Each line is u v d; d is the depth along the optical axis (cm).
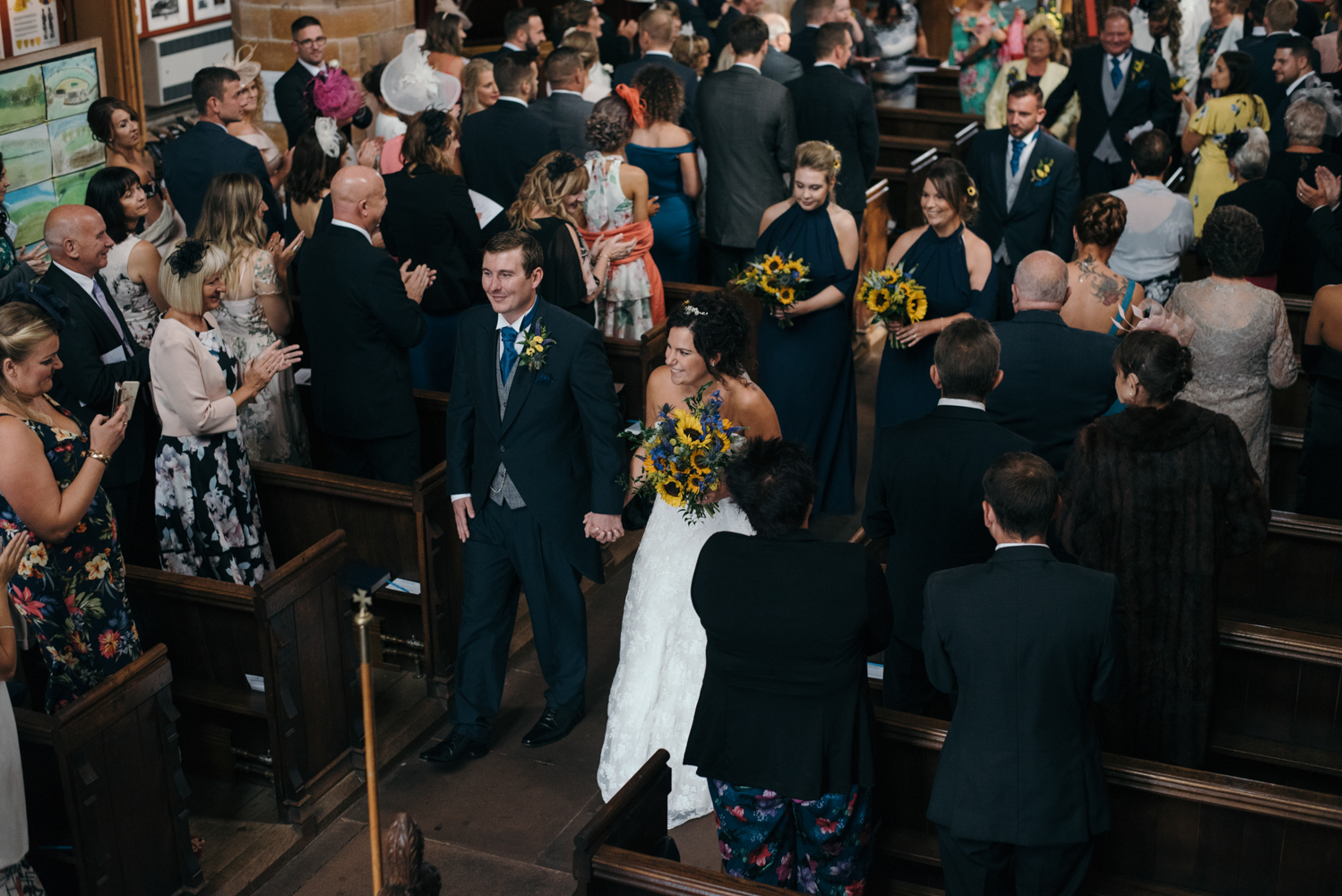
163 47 852
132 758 344
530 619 479
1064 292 413
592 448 414
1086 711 293
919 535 362
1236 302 443
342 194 461
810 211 546
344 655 420
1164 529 351
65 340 431
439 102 710
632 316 608
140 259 488
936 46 1449
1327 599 450
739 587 303
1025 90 671
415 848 190
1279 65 793
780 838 319
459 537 455
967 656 291
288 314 494
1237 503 348
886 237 809
